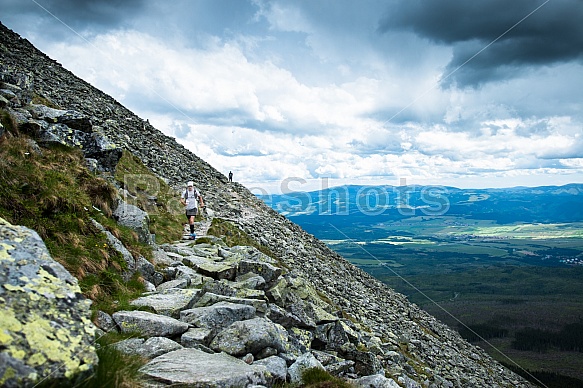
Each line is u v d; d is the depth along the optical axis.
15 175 12.79
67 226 12.71
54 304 6.93
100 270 12.24
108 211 16.31
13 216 11.52
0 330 5.84
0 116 15.64
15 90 20.78
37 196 12.71
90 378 6.41
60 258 11.48
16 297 6.59
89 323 7.07
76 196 14.27
